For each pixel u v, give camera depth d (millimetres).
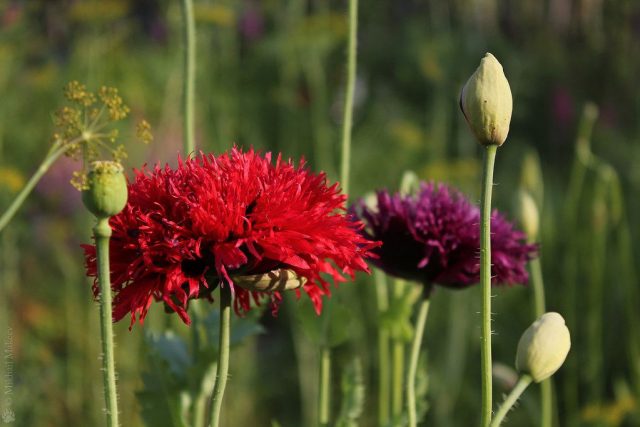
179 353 870
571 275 1558
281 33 1992
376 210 846
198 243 644
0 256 1525
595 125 2576
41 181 1740
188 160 679
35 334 1636
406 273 781
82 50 2018
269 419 1668
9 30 1846
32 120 1932
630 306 1406
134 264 646
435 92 2062
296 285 666
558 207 1967
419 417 852
